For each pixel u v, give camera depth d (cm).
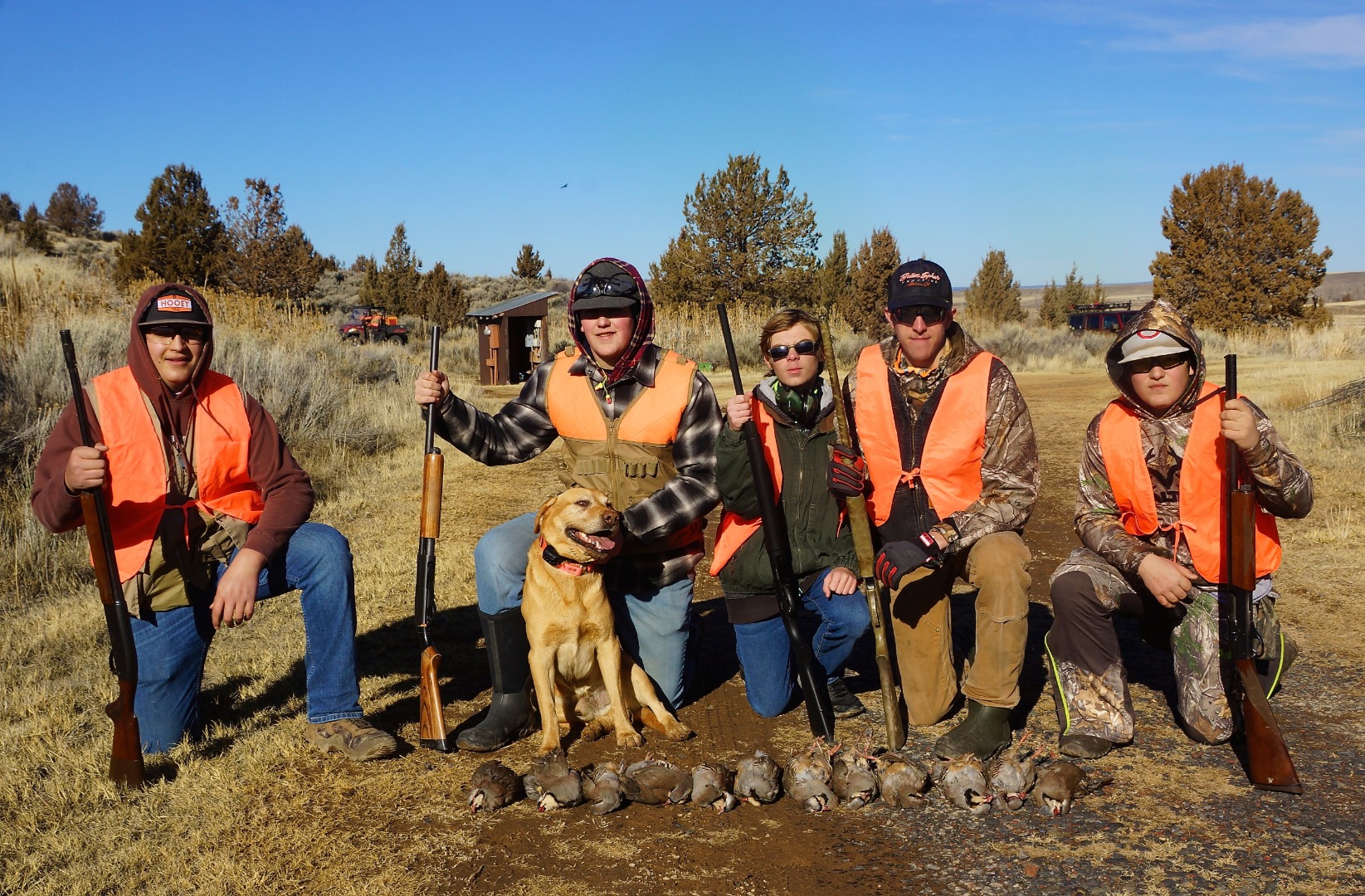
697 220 3922
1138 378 397
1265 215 3391
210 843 335
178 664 399
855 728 430
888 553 379
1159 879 304
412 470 1057
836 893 304
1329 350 2511
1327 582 602
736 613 431
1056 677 399
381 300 4734
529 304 2650
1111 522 414
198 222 3738
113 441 386
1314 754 385
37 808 355
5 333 1126
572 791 353
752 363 2516
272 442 414
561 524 396
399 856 328
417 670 505
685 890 306
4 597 598
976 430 403
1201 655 395
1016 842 330
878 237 3684
